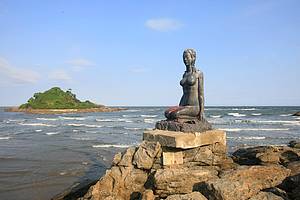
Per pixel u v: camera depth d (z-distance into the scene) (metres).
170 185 9.02
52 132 47.88
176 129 10.29
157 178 9.03
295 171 9.83
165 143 9.75
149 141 10.22
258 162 12.54
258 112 109.12
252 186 8.44
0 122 74.38
